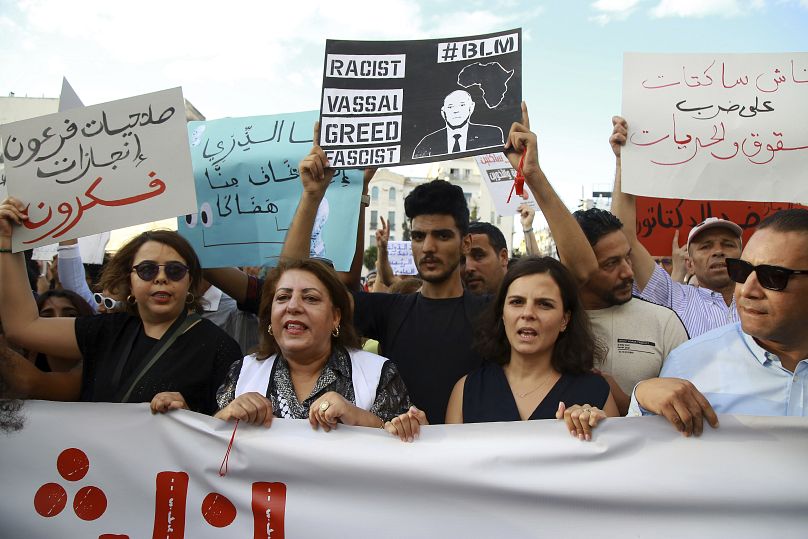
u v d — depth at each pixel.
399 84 3.13
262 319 2.71
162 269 2.82
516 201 4.93
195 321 2.91
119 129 2.96
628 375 3.09
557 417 2.29
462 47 3.10
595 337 2.80
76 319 2.96
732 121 2.91
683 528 2.17
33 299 2.99
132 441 2.48
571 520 2.23
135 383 2.73
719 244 3.99
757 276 2.09
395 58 3.16
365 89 3.15
